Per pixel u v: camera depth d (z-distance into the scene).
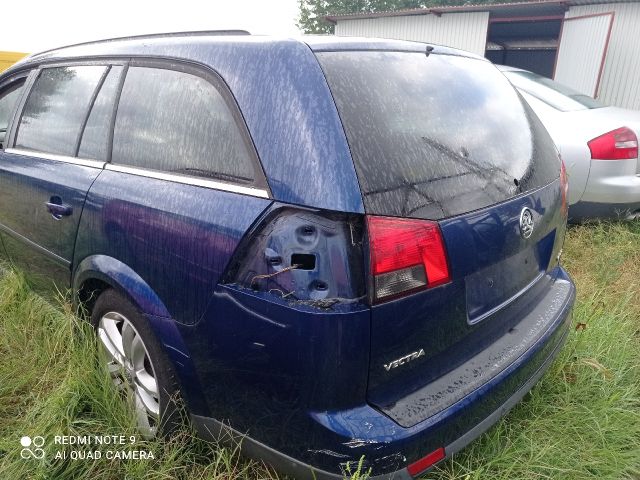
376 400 1.49
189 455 1.92
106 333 2.21
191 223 1.68
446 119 1.81
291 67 1.59
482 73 2.26
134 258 1.92
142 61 2.10
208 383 1.71
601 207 4.21
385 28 13.57
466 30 12.19
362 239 1.41
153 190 1.87
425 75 1.90
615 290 3.42
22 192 2.60
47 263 2.53
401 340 1.49
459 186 1.67
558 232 2.31
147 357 2.02
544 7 11.09
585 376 2.37
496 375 1.72
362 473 1.43
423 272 1.50
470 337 1.75
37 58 2.87
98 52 2.37
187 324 1.73
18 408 2.24
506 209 1.81
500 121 2.08
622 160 4.07
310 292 1.41
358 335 1.40
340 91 1.55
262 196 1.54
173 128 1.90
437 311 1.56
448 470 1.85
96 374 2.15
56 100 2.57
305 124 1.50
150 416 2.05
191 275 1.68
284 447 1.55
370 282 1.40
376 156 1.50
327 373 1.41
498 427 2.00
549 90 4.84
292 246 1.44
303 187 1.45
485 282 1.75
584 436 2.07
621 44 10.30
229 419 1.69
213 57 1.79
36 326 2.67
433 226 1.52
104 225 2.04
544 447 1.96
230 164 1.66
